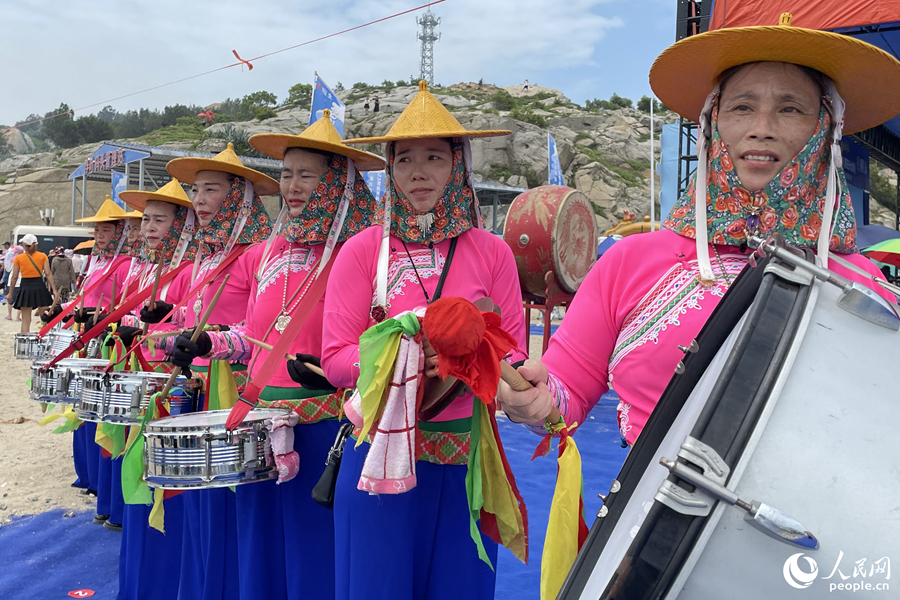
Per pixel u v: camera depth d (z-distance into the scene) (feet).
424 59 300.81
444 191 7.54
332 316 7.36
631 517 3.31
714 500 2.69
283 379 9.16
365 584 6.73
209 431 7.82
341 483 7.14
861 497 2.65
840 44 4.72
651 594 2.68
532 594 11.17
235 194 12.37
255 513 8.99
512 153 175.52
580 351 5.73
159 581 10.87
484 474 6.75
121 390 10.08
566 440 5.47
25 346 17.39
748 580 2.64
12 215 182.60
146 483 8.67
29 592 11.83
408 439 6.24
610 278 5.62
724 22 18.22
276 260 10.00
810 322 3.07
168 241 16.62
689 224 5.39
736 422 2.81
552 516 5.34
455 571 7.07
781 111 5.06
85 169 78.48
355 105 236.84
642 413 5.27
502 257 7.80
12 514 15.37
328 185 9.81
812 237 5.13
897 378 2.91
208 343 9.27
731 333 3.54
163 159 64.90
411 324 6.28
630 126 223.10
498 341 5.32
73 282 51.44
